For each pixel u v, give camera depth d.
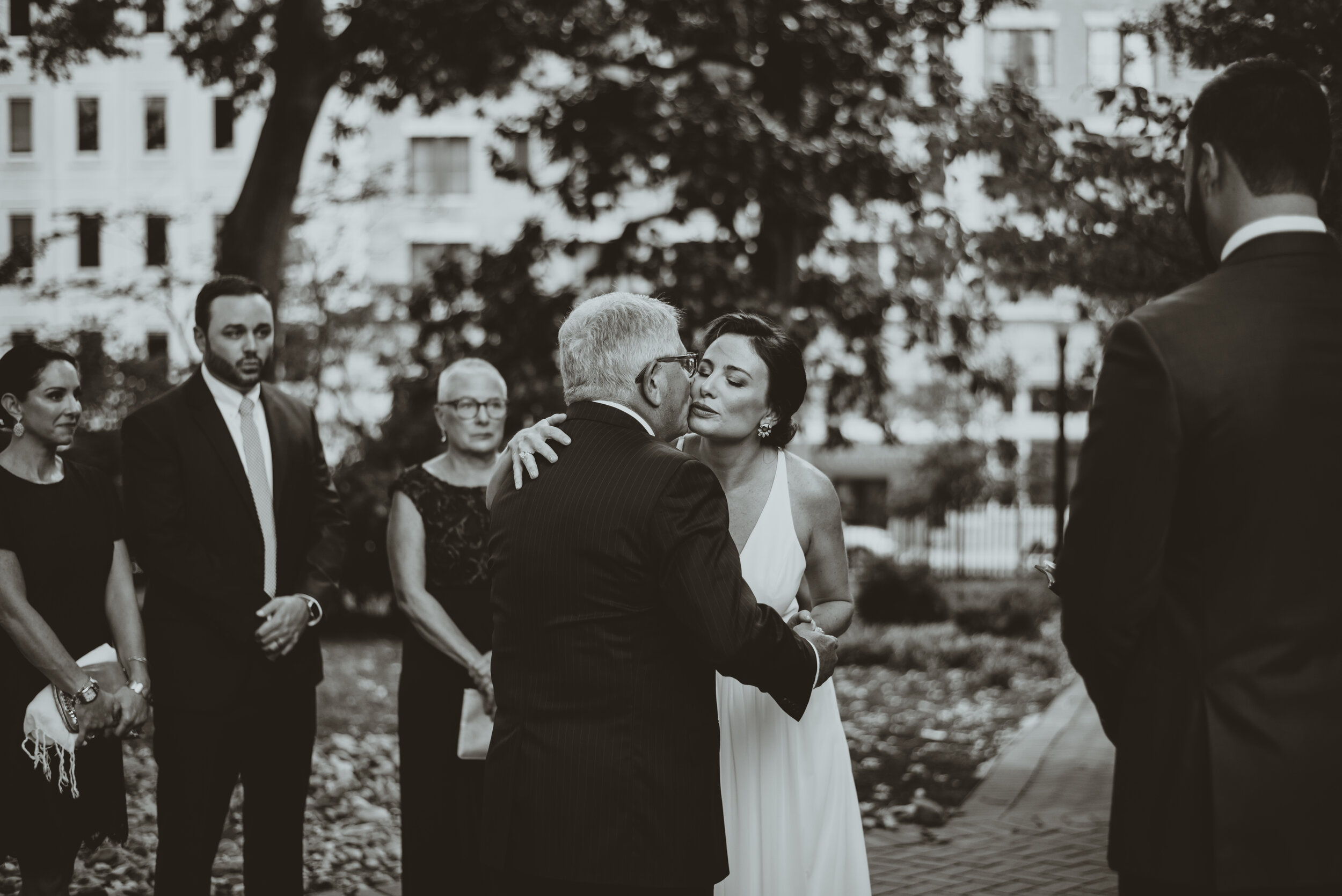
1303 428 2.01
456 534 4.08
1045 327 34.16
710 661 2.48
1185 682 2.03
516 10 10.25
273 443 4.07
